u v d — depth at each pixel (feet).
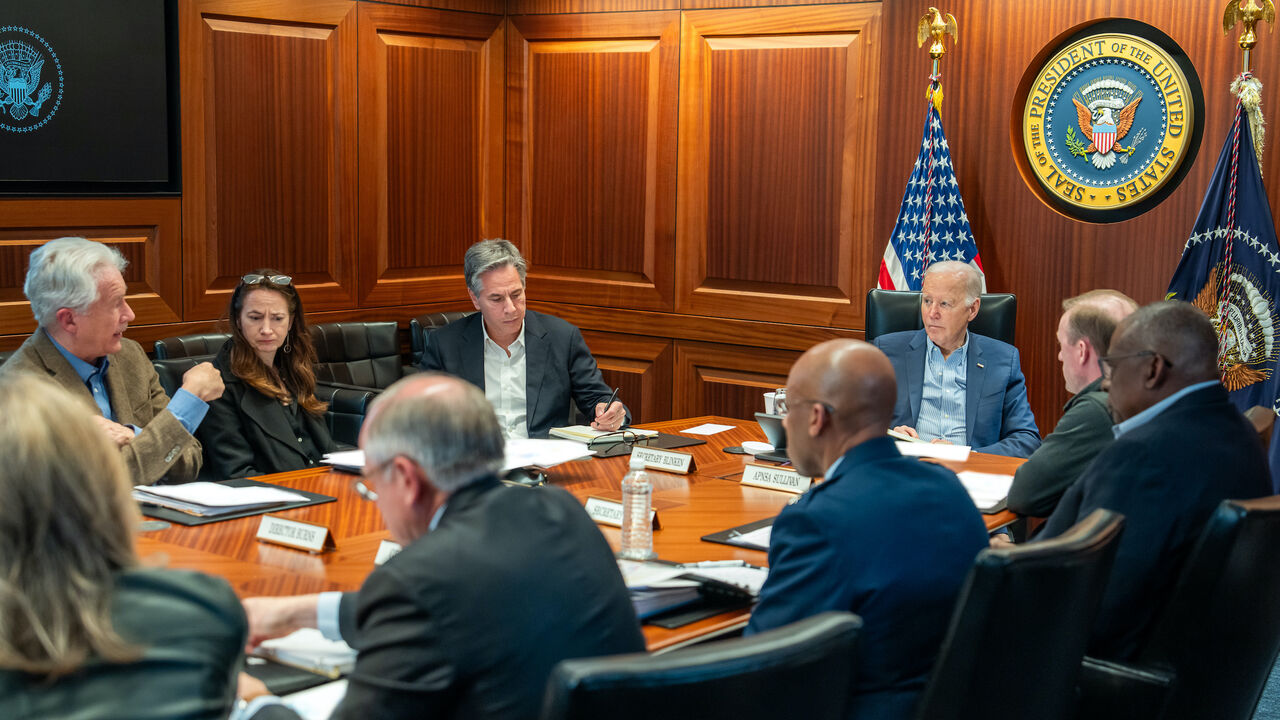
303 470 9.95
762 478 9.61
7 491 3.89
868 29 16.89
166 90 15.84
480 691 4.75
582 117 19.26
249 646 5.80
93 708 3.82
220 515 8.34
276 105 17.03
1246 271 14.02
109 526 4.04
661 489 9.48
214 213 16.48
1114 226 15.42
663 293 18.98
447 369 12.98
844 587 5.85
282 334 11.27
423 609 4.72
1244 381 14.11
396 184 18.58
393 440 5.20
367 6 17.88
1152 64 14.92
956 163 16.47
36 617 3.82
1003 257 16.26
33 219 14.66
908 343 13.10
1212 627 6.73
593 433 11.27
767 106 17.80
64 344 9.95
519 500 5.21
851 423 6.40
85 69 14.97
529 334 13.03
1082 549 5.75
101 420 9.55
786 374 18.17
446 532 4.99
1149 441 7.21
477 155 19.63
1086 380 9.49
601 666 3.98
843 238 17.43
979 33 16.06
